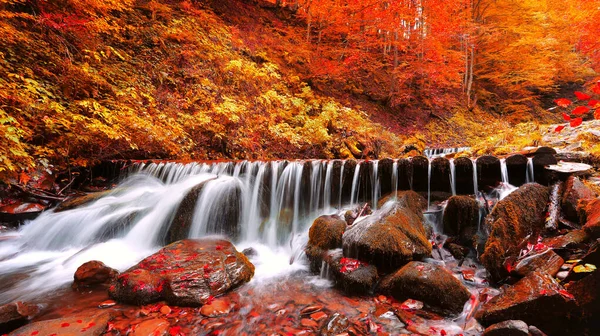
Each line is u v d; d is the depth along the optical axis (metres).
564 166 3.97
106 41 7.55
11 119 3.92
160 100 7.47
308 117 9.83
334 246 3.61
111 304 2.75
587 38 14.96
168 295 2.76
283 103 9.83
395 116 14.43
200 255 3.30
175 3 10.79
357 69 14.46
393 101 14.55
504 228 3.16
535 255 2.75
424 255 3.28
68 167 5.29
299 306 2.79
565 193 3.45
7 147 3.91
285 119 9.58
